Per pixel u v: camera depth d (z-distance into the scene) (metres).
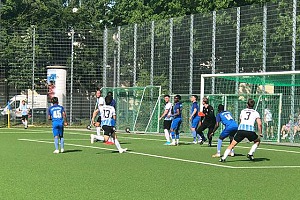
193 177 11.47
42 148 18.03
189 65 26.70
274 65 22.91
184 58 26.98
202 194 9.42
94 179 11.01
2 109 33.94
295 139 22.52
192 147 19.25
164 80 28.03
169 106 20.31
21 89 33.81
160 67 28.30
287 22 22.47
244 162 14.49
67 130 30.27
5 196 9.05
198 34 26.31
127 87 29.73
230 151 14.69
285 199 9.05
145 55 29.25
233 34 24.64
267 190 9.93
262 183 10.76
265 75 21.47
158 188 9.98
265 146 20.67
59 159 14.67
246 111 14.43
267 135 23.36
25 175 11.52
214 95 24.64
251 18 23.91
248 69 24.00
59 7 41.62
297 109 22.55
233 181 10.97
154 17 37.34
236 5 32.50
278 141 22.81
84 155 15.81
